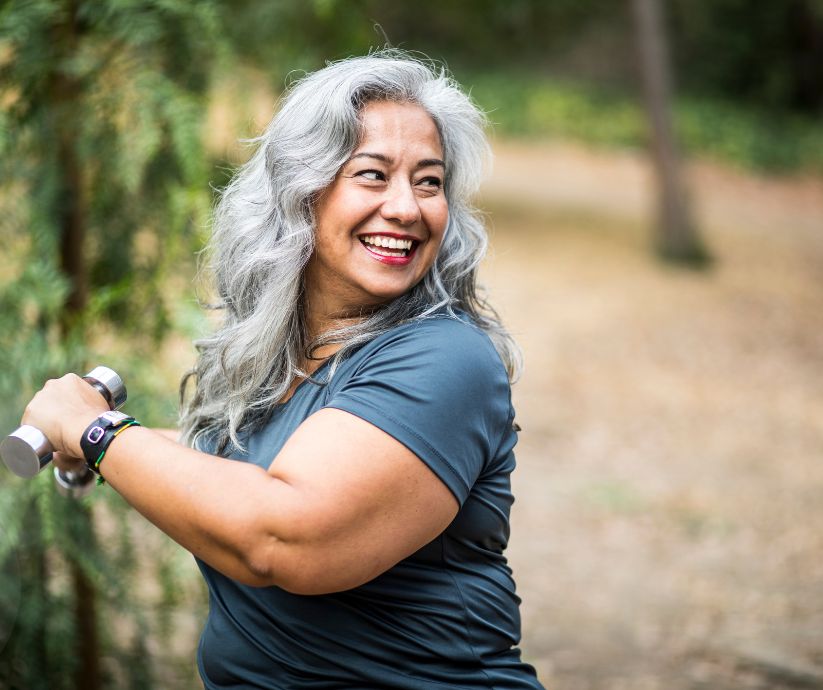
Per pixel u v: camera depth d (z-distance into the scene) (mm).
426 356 1346
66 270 2297
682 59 22125
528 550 5699
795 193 18422
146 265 2367
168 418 2121
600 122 18969
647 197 15852
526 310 10141
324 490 1247
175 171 2387
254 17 2596
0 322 2088
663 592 5234
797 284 12609
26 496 1968
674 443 7672
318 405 1440
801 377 9547
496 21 12945
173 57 2297
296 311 1499
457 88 1534
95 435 1318
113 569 2248
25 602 2125
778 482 7070
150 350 2387
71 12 2123
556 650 4535
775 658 4402
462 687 1415
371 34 2713
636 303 10961
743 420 8297
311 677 1404
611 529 6051
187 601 2535
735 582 5391
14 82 2105
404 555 1312
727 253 13570
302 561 1250
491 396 1374
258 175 1516
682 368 9359
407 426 1288
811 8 20500
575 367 8969
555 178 16406
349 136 1397
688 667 4375
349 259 1426
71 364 2049
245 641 1434
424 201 1436
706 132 19969
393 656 1395
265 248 1465
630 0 13156
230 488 1251
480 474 1431
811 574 5531
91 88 2172
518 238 12750
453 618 1412
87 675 2334
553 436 7531
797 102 22219
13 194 2236
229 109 2412
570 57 20797
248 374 1497
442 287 1489
